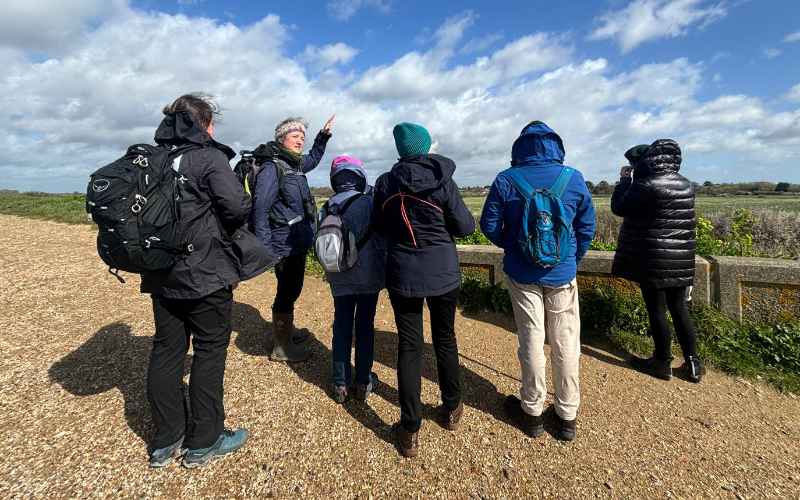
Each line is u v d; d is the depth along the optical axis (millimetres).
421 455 2336
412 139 2283
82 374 3029
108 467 2127
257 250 2252
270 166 2785
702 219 5617
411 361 2291
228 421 2559
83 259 6551
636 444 2516
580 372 3445
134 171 1842
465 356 3652
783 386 3254
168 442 2170
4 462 2119
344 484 2098
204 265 2027
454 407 2527
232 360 3359
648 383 3293
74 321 4043
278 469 2178
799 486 2211
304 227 3123
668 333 3301
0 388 2799
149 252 1823
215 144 2152
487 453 2379
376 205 2385
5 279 5301
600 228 7758
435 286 2256
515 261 2512
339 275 2648
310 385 3033
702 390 3207
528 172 2463
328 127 3885
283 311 3279
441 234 2287
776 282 3773
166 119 2078
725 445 2541
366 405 2811
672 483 2199
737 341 3738
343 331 2773
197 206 2002
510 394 3033
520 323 2561
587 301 4336
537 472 2242
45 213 11898
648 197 3105
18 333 3705
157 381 2125
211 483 2062
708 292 4043
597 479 2205
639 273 3236
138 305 4551
